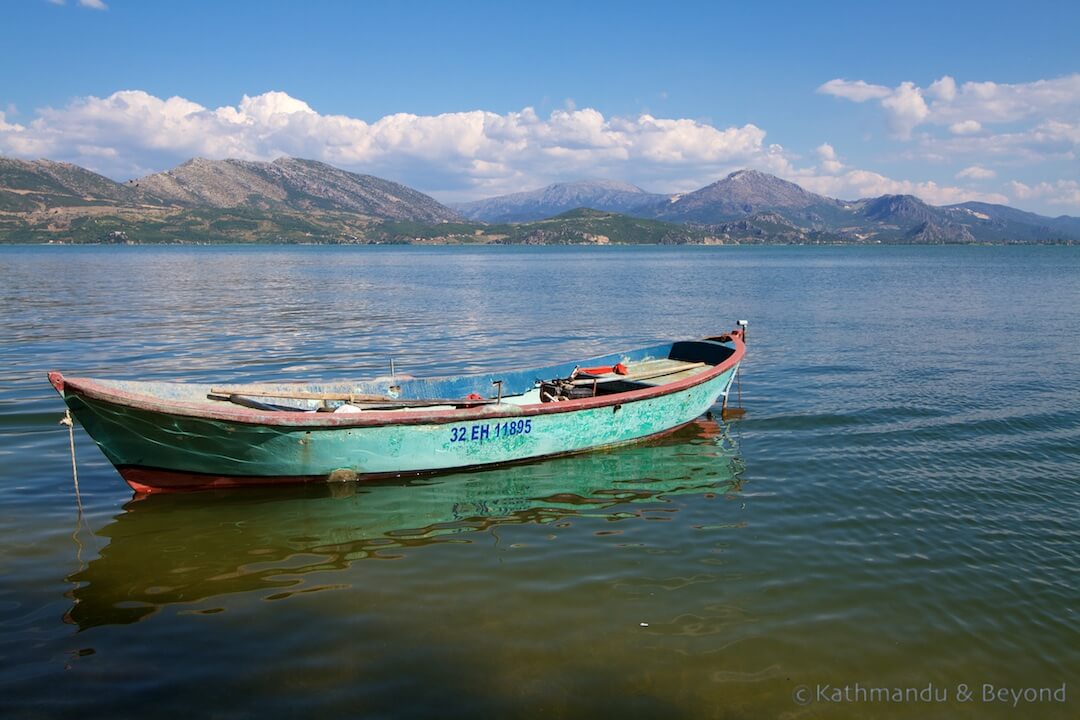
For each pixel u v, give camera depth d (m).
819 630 7.56
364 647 7.10
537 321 36.28
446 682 6.57
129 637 7.23
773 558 9.23
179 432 10.33
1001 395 18.41
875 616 7.85
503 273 87.69
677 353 18.73
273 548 9.41
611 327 34.00
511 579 8.59
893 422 15.80
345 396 12.87
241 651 7.01
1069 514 10.68
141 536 9.70
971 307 43.00
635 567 8.95
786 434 15.02
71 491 11.20
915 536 9.92
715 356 17.89
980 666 7.04
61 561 8.91
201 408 10.12
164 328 30.94
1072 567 9.02
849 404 17.47
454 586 8.40
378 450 11.52
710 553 9.38
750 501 11.28
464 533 10.02
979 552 9.43
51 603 7.89
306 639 7.23
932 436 14.71
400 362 23.69
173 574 8.63
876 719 6.26
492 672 6.73
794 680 6.73
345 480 11.61
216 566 8.88
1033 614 7.94
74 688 6.41
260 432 10.59
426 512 10.77
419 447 11.77
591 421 13.29
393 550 9.43
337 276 76.88
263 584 8.41
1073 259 152.25
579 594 8.22
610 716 6.17
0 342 26.30
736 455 13.66
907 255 195.25
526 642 7.23
